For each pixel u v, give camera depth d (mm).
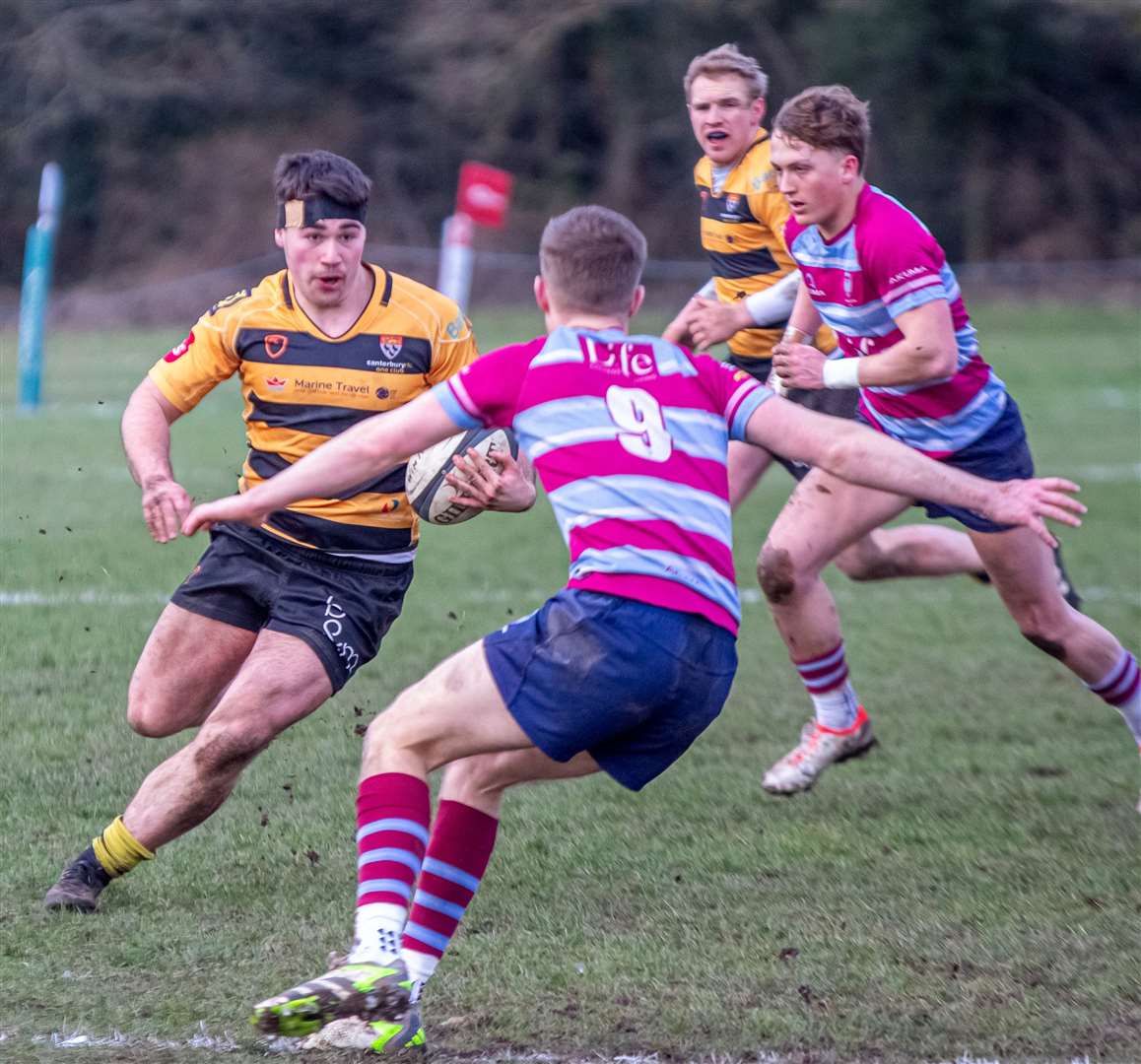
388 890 11859
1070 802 20109
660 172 154750
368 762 12195
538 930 15500
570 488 12086
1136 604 32406
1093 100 152750
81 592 31219
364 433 12195
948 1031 13188
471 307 143375
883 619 31547
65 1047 12375
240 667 16172
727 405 12539
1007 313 131250
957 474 12211
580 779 20812
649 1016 13414
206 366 15859
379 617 15977
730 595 12289
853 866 17531
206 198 157000
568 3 147875
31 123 153375
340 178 15422
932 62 143000
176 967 14211
